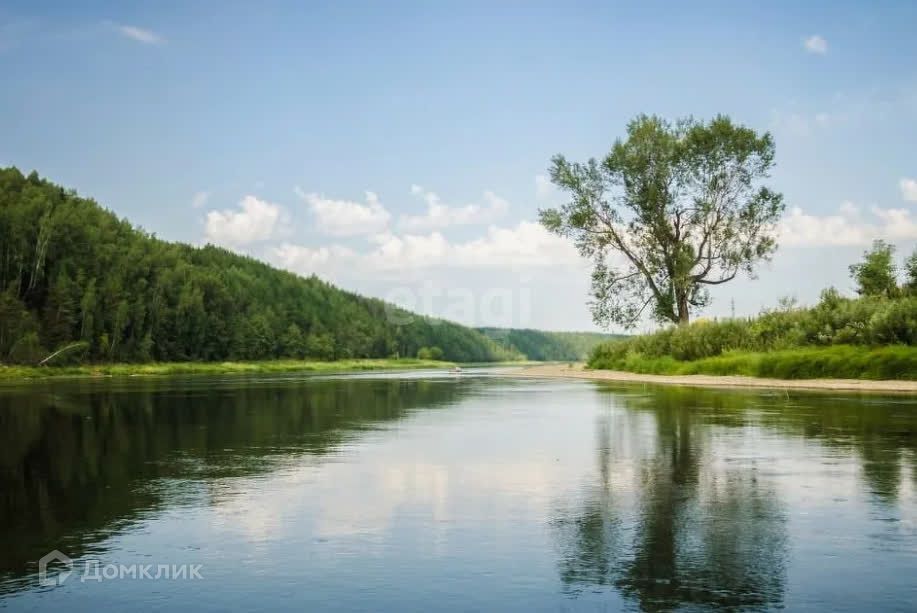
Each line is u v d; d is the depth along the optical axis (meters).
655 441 12.57
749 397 22.70
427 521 6.99
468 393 29.25
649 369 44.28
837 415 16.33
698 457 10.66
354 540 6.35
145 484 9.02
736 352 37.81
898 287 34.38
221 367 87.62
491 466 10.16
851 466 9.70
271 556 5.91
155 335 88.00
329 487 8.71
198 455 11.48
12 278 76.56
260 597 4.99
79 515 7.38
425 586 5.17
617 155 47.59
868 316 31.25
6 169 94.31
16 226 77.12
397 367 121.12
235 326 102.56
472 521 6.97
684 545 6.11
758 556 5.78
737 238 45.66
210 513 7.41
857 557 5.74
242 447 12.42
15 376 60.88
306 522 7.00
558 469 9.86
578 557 5.80
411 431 14.82
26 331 67.81
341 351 130.12
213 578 5.39
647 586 5.13
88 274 81.56
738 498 7.85
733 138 45.50
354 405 22.53
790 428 13.95
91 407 22.00
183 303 92.44
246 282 125.31
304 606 4.82
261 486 8.81
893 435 12.75
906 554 5.82
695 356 41.34
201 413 19.59
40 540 6.45
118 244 92.94
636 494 8.13
